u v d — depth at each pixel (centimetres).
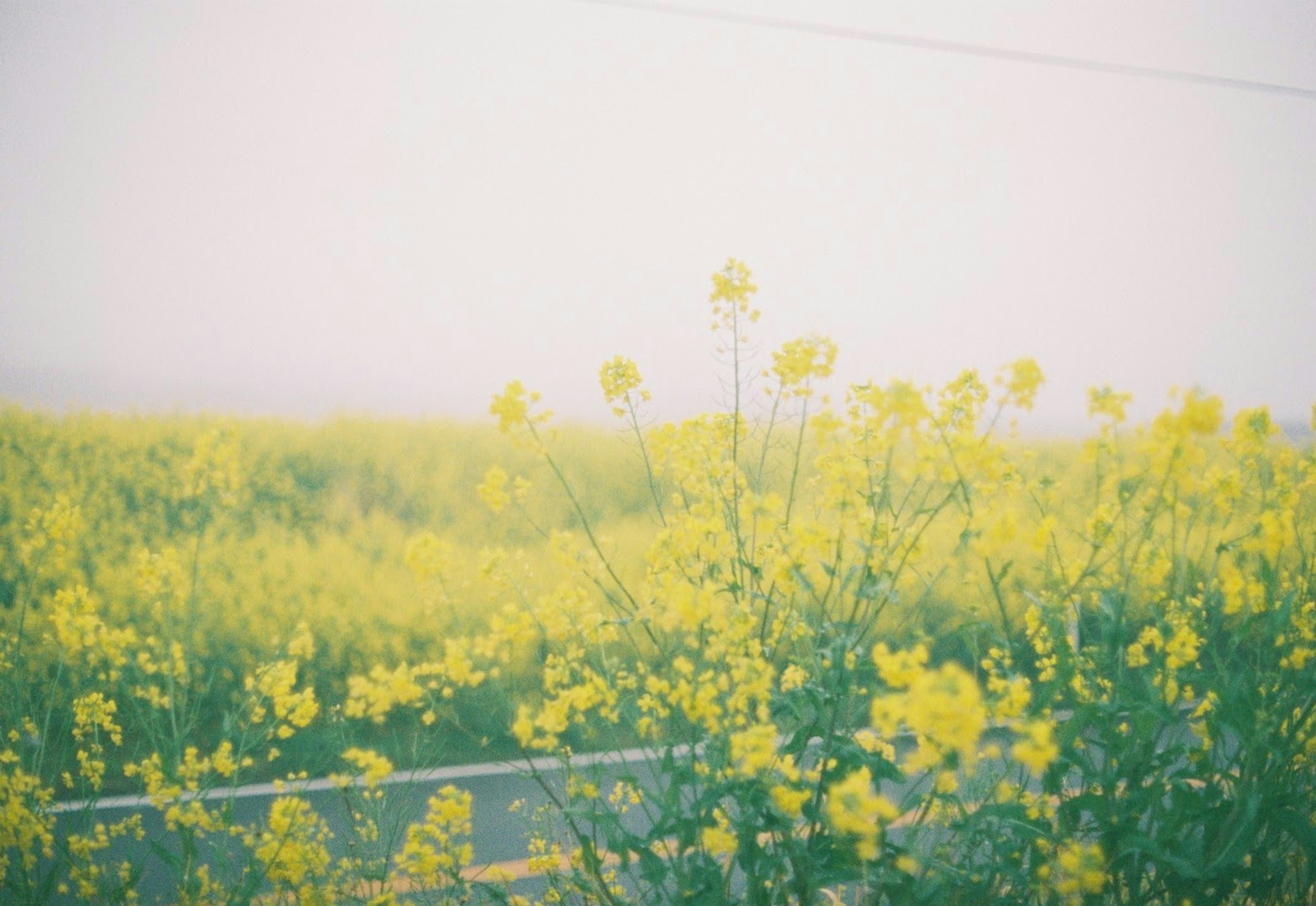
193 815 202
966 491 176
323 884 235
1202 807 194
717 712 175
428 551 206
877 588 185
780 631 210
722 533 204
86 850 219
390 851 240
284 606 451
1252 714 189
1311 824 189
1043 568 227
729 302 234
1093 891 164
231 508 250
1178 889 194
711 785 182
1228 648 232
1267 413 218
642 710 217
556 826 288
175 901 291
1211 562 247
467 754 396
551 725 189
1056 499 218
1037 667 218
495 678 210
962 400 220
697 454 224
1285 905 213
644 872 188
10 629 397
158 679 269
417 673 196
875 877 180
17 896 216
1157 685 193
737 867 287
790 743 196
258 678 236
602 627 203
